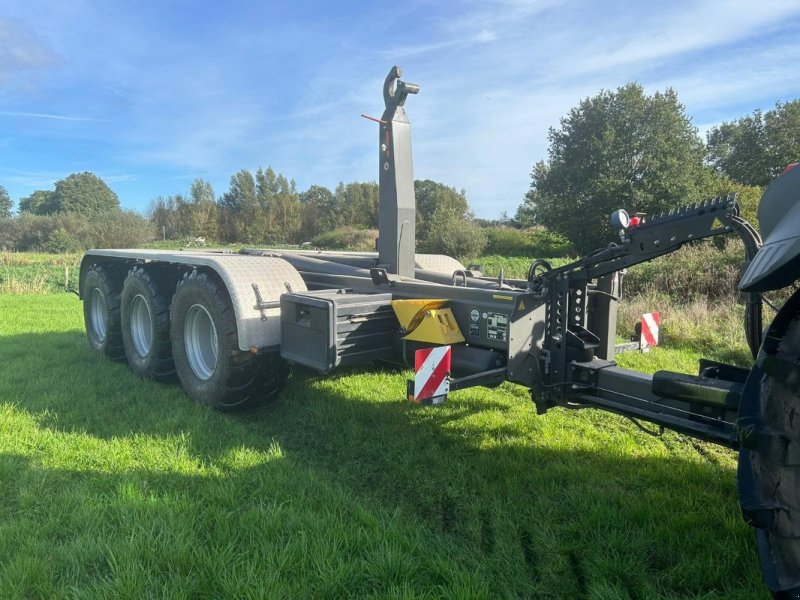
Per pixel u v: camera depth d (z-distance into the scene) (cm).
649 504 291
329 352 357
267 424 421
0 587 214
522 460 353
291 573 228
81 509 273
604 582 229
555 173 3209
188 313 454
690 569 238
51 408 436
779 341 181
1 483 305
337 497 292
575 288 327
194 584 218
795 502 175
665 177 2883
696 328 720
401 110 426
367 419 428
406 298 386
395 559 233
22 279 1798
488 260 2189
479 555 251
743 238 244
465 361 343
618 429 414
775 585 172
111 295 599
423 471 342
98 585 218
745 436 180
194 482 311
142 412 430
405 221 429
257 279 412
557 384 323
